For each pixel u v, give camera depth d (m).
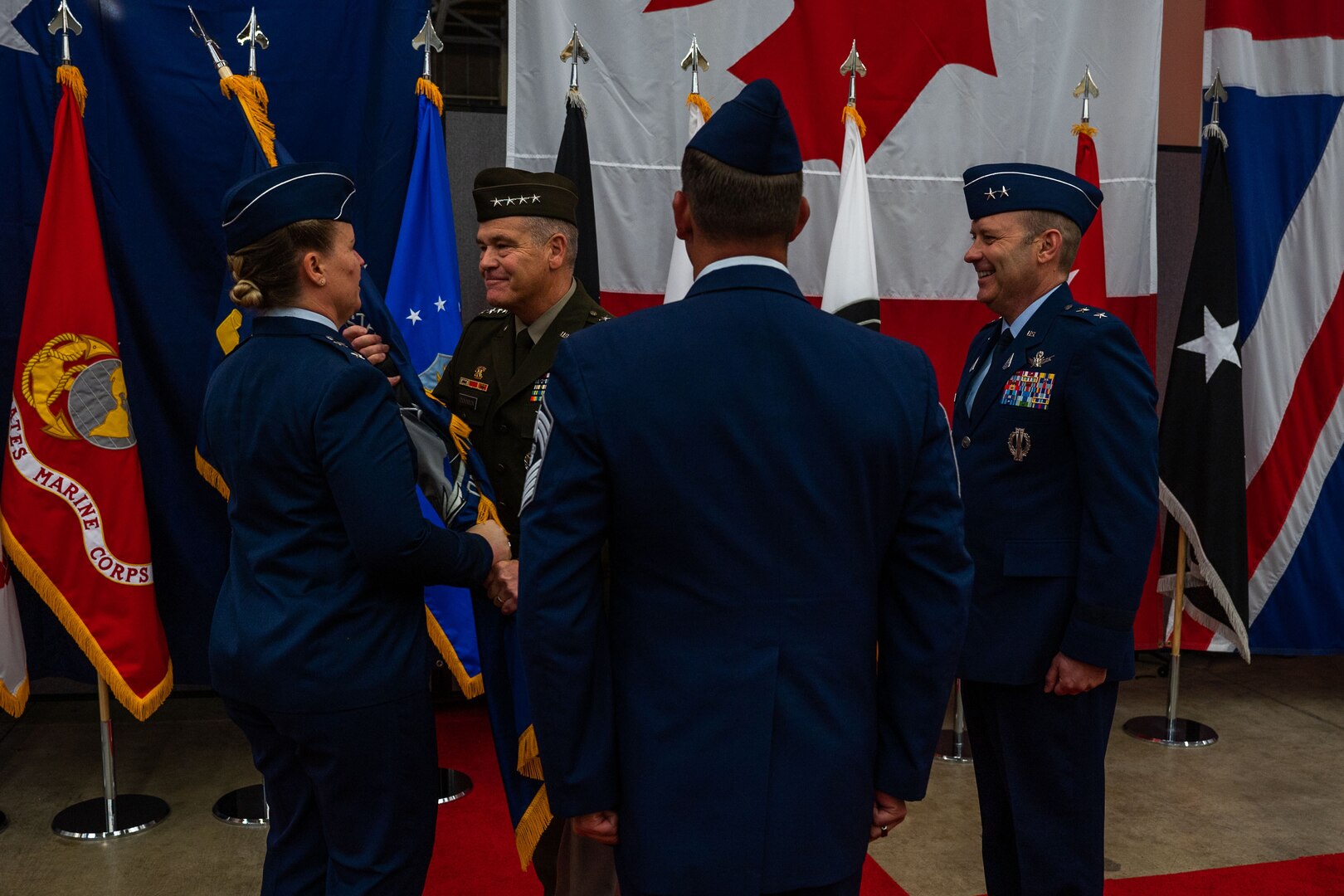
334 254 1.74
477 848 2.80
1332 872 2.69
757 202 1.31
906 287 3.72
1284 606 3.90
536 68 3.45
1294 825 2.97
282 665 1.62
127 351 3.10
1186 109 4.29
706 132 1.33
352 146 3.19
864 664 1.32
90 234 2.84
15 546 2.81
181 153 3.07
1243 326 3.70
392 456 1.64
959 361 3.77
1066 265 2.27
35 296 2.80
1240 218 3.60
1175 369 3.53
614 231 3.53
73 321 2.83
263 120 2.78
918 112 3.66
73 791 3.13
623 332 1.29
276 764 1.73
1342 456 3.85
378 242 3.23
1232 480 3.50
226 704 1.74
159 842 2.82
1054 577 2.12
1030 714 2.13
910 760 1.34
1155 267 3.78
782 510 1.26
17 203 3.05
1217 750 3.53
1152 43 3.71
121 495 2.87
